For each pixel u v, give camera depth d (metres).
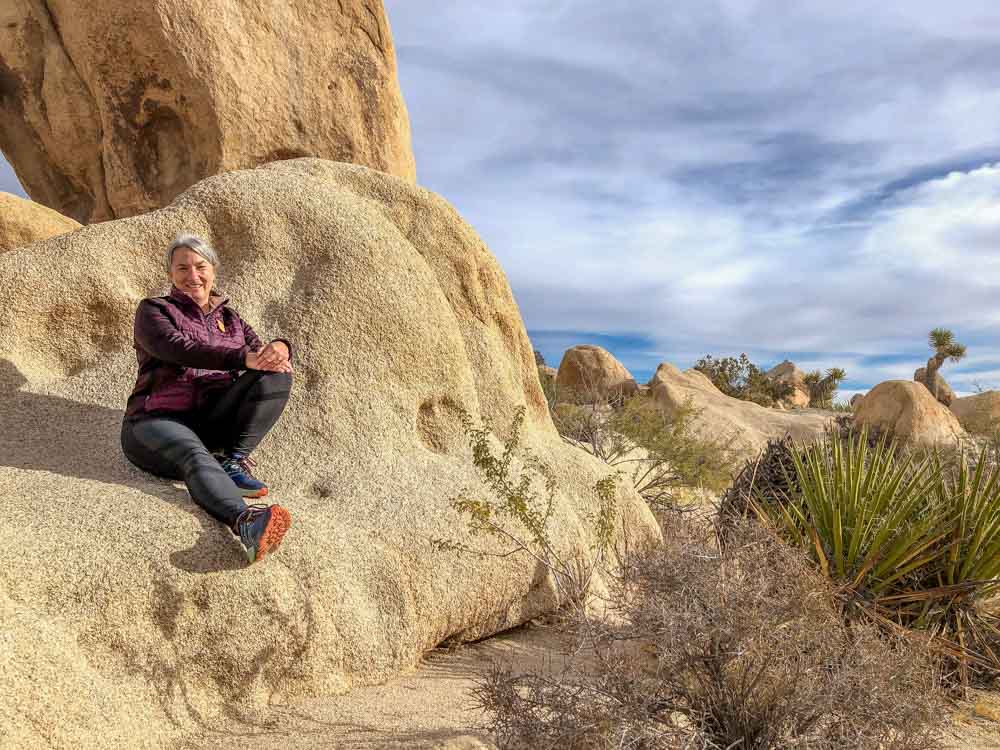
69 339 4.92
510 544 4.84
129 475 4.07
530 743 2.76
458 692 3.80
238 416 4.09
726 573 3.18
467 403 5.59
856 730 2.86
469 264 6.46
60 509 3.47
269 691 3.55
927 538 4.70
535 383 7.03
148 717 3.13
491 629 4.71
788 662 2.93
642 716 2.79
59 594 3.12
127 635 3.21
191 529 3.58
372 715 3.45
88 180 10.11
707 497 9.97
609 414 12.67
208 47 9.11
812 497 4.93
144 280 5.16
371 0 11.06
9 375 4.57
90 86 9.33
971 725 4.01
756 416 19.12
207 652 3.39
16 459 4.05
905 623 4.63
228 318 4.42
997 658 4.66
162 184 9.59
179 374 4.05
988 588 4.59
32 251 5.04
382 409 4.98
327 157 10.35
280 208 5.46
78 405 4.59
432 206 6.49
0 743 2.59
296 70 10.10
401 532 4.38
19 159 10.40
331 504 4.38
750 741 2.88
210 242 5.36
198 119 9.30
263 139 9.73
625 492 6.62
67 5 9.04
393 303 5.33
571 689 2.95
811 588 3.51
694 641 2.92
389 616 4.05
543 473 6.12
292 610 3.65
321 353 4.98
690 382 21.53
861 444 5.10
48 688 2.81
